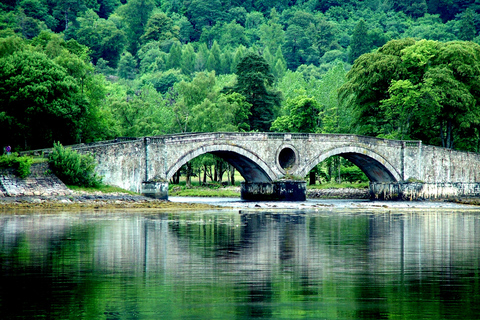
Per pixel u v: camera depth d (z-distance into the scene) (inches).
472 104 4751.5
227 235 2146.9
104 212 3009.4
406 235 2225.6
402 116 4768.7
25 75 3609.7
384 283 1364.4
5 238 2009.1
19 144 3759.8
